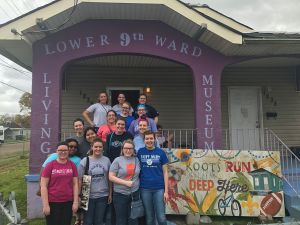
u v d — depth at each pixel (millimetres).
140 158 5555
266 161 7730
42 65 8047
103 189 5355
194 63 8547
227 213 7449
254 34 8227
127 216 5402
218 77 8586
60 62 8102
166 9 7906
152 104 11305
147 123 6090
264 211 7469
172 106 11344
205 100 8500
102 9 7883
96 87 11172
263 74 11711
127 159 5445
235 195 7551
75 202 5055
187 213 7395
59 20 7867
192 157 7699
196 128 8430
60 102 8055
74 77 11148
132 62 10742
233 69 11625
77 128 6145
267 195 7562
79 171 5293
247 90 11648
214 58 8633
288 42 8148
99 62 10734
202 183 7594
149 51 8375
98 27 8297
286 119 11664
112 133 5961
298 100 11734
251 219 7445
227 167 7684
